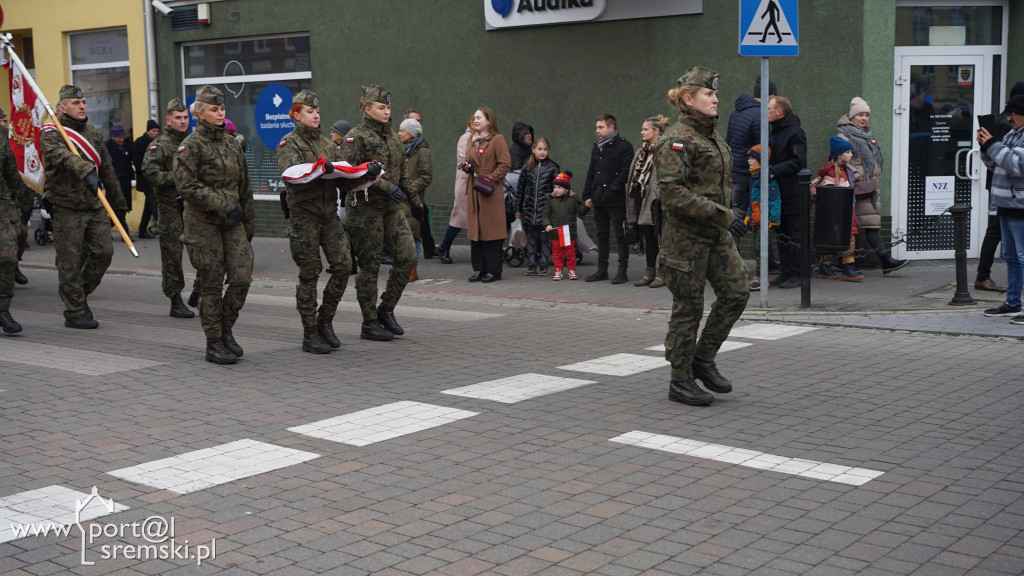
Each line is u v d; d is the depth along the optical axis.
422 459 5.44
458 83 15.36
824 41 12.21
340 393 6.91
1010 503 4.64
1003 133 8.78
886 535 4.28
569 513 4.61
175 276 10.19
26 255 16.47
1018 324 8.70
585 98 14.18
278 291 12.37
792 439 5.69
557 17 14.16
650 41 13.51
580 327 9.46
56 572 4.04
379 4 16.03
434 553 4.18
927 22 12.38
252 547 4.26
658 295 11.04
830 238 10.17
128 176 18.41
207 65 18.44
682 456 5.42
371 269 8.68
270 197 17.95
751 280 11.43
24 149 9.29
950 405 6.35
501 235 12.17
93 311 10.76
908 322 8.99
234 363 7.89
